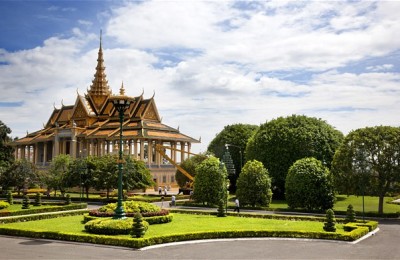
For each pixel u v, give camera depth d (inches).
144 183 2534.5
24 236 1139.9
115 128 4060.0
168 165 4045.3
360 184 1801.2
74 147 4097.0
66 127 4259.4
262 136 2768.2
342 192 1878.7
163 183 3941.9
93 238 1031.6
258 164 2112.5
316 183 1916.8
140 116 4035.4
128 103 1250.0
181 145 4279.0
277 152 2652.6
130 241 983.6
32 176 2864.2
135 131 3858.3
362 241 1122.0
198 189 2167.8
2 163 3526.1
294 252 957.2
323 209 1900.8
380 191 1788.9
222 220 1488.7
